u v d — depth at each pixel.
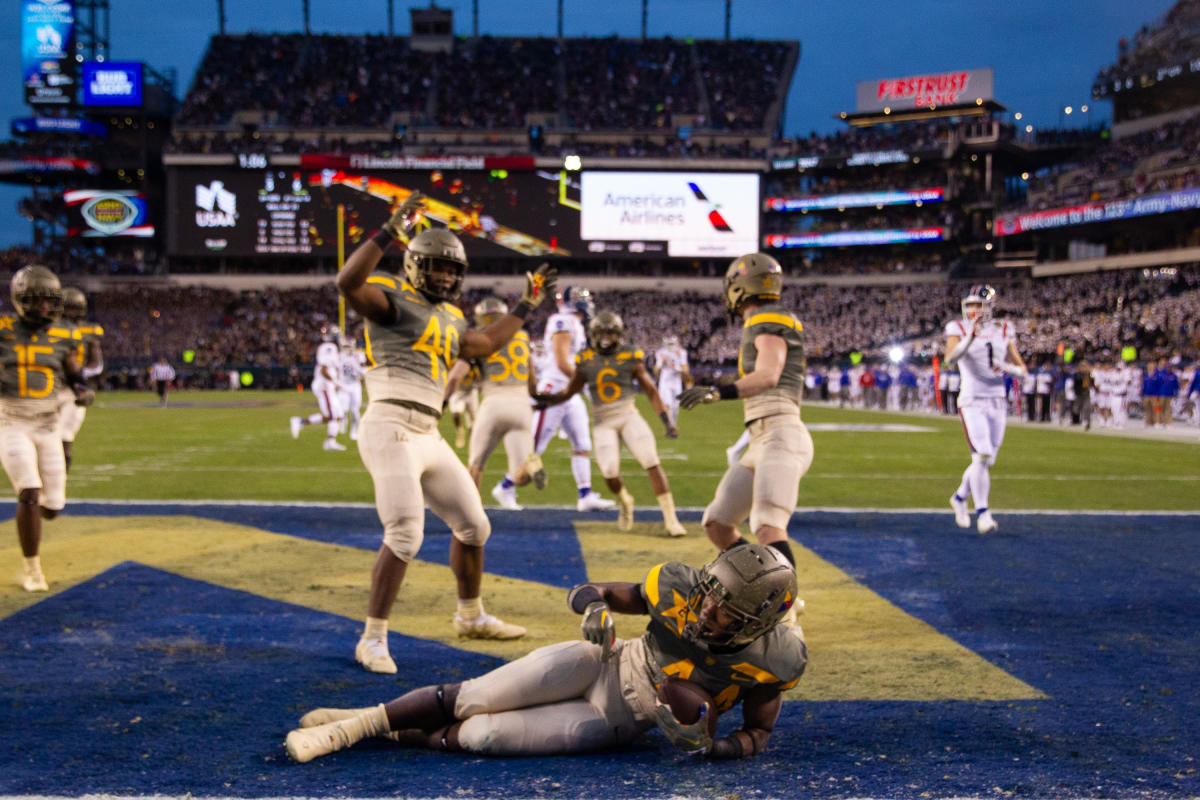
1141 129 48.47
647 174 47.00
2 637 4.69
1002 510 9.14
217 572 6.20
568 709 3.17
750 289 4.81
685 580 2.93
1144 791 3.00
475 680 3.23
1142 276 42.59
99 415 24.09
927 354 37.28
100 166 51.50
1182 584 6.09
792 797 2.93
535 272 4.73
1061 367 24.39
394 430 4.30
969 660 4.49
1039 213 44.25
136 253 51.41
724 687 3.00
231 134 49.25
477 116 50.34
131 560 6.52
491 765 3.17
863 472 12.35
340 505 9.04
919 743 3.42
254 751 3.28
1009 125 49.94
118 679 4.07
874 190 52.84
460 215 46.38
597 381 7.79
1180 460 14.09
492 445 7.98
